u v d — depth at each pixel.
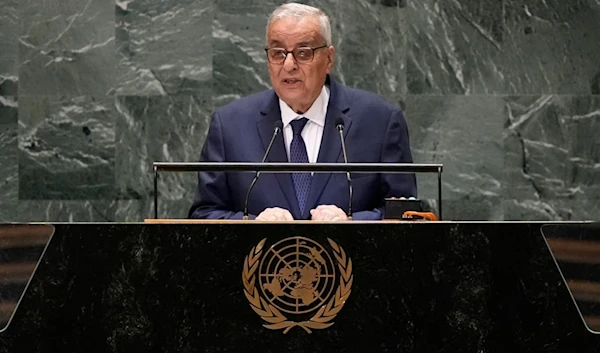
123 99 27.70
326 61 18.56
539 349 11.86
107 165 27.69
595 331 11.92
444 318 11.77
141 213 27.70
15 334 11.64
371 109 19.08
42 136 27.62
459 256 11.83
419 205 14.80
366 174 18.42
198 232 11.70
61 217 27.62
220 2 27.75
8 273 11.70
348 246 11.75
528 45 27.83
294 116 18.80
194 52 27.73
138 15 27.67
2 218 27.62
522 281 11.88
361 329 11.70
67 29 27.66
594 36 27.77
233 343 11.63
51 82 27.66
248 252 11.69
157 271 11.67
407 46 27.86
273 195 18.31
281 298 11.67
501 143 27.78
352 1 27.75
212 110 27.72
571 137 27.77
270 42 18.25
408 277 11.77
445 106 27.88
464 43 27.77
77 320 11.63
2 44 27.58
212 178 18.73
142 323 11.62
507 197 27.77
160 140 27.73
